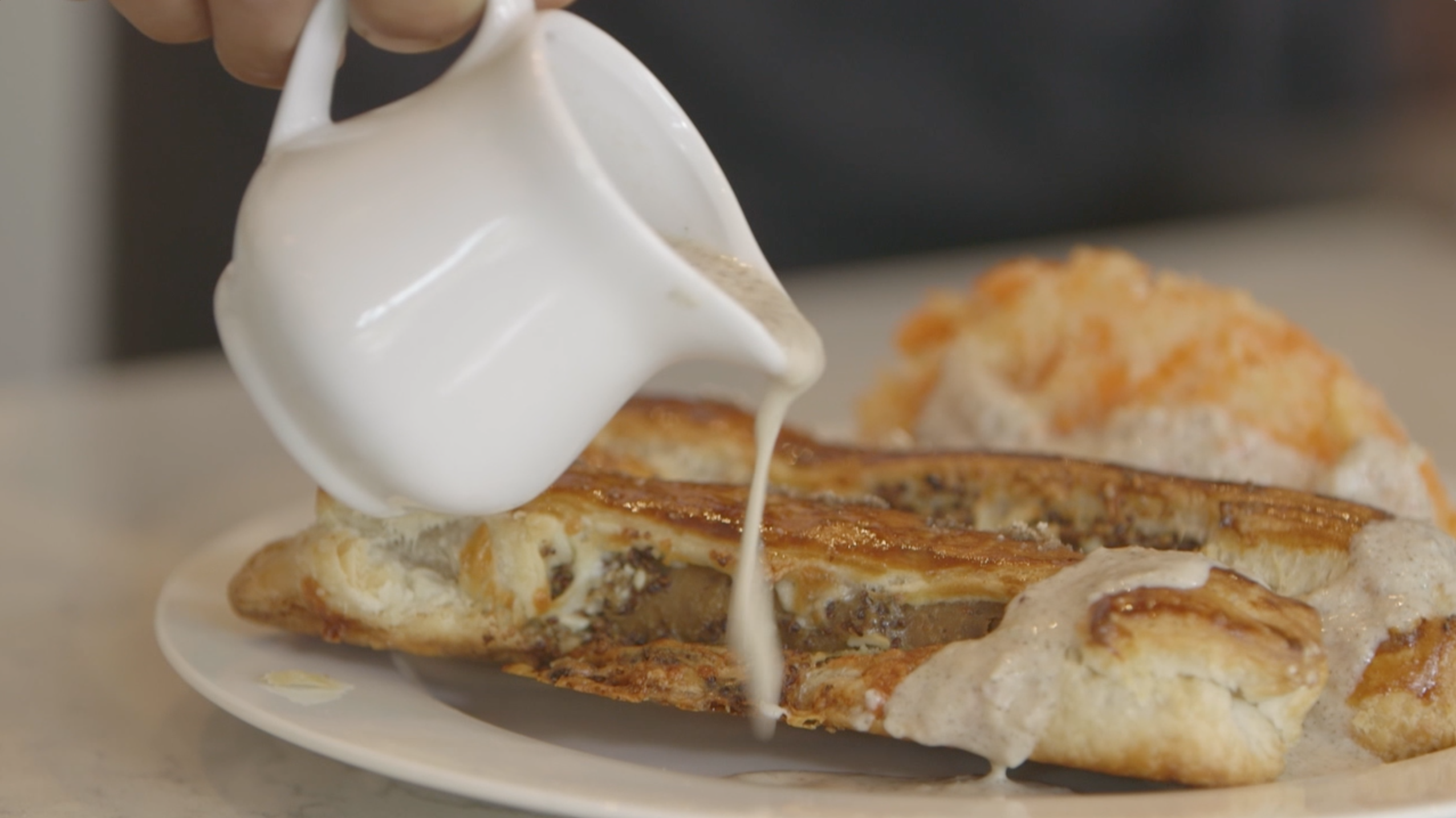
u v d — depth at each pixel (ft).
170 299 3.34
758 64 3.46
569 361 1.30
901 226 3.74
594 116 1.37
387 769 1.30
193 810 1.38
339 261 1.29
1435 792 1.27
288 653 1.49
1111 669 1.31
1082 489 1.58
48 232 3.60
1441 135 4.83
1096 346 1.87
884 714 1.36
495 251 1.28
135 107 3.26
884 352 2.89
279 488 2.08
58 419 2.51
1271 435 1.77
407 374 1.29
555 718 1.46
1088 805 1.26
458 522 1.48
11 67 3.56
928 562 1.42
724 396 2.08
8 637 1.63
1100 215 3.95
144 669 1.58
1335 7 4.45
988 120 3.72
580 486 1.48
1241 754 1.31
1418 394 2.62
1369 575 1.44
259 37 1.39
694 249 1.39
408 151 1.30
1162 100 3.98
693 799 1.26
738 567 1.41
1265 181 4.43
